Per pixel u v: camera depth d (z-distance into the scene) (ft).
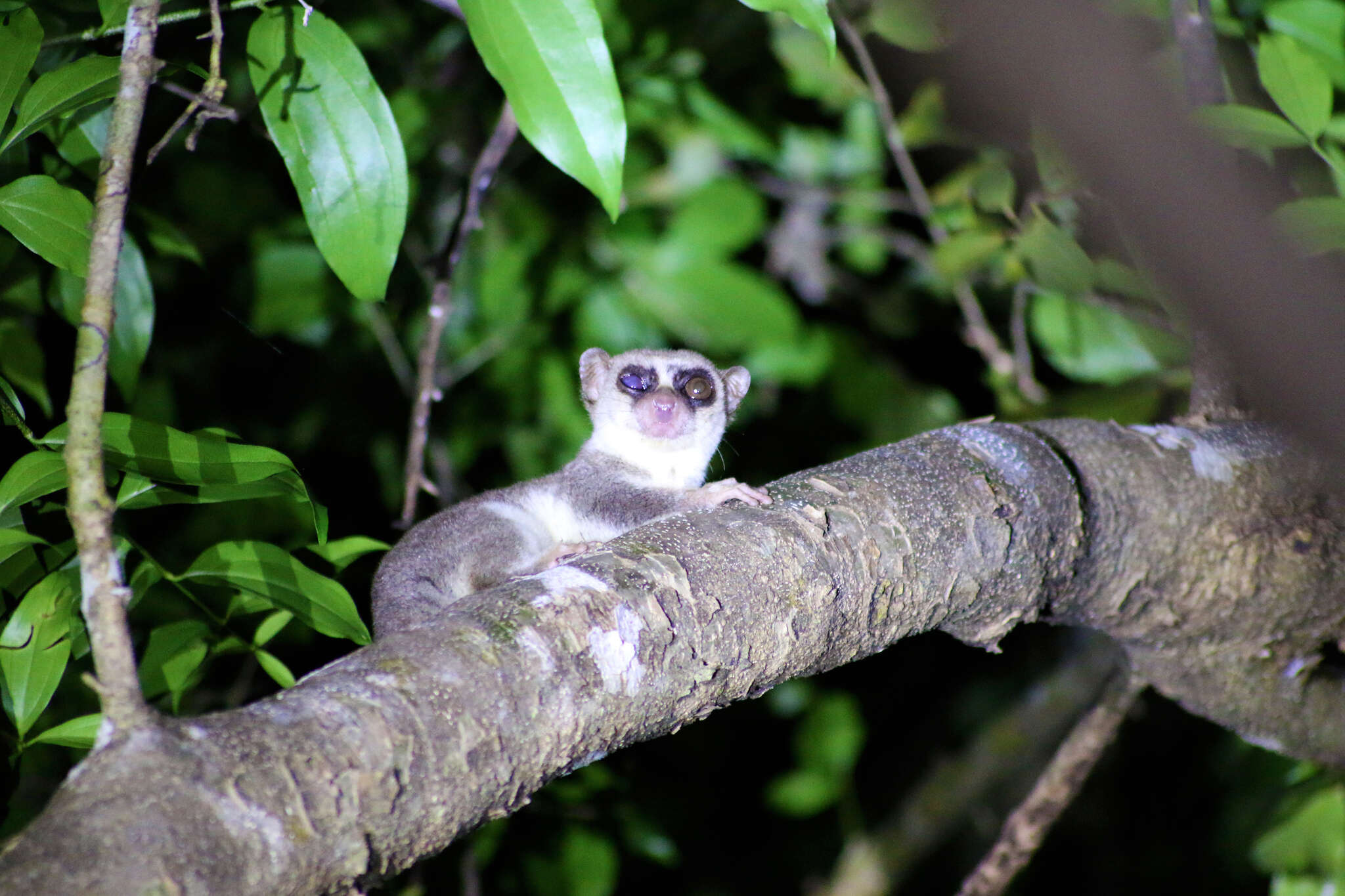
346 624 15.60
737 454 36.81
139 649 22.44
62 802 9.16
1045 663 40.47
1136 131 13.32
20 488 13.74
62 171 19.90
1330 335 14.14
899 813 37.73
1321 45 23.26
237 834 9.34
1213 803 38.86
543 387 32.81
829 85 32.04
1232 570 17.99
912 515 15.08
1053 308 28.76
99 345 11.03
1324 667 19.52
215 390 32.09
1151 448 17.99
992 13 13.12
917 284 36.60
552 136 13.67
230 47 25.86
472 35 13.79
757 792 39.78
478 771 10.87
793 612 13.58
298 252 30.48
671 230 32.48
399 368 30.17
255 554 15.67
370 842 10.15
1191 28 19.71
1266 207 18.39
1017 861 23.17
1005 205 27.40
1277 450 18.28
